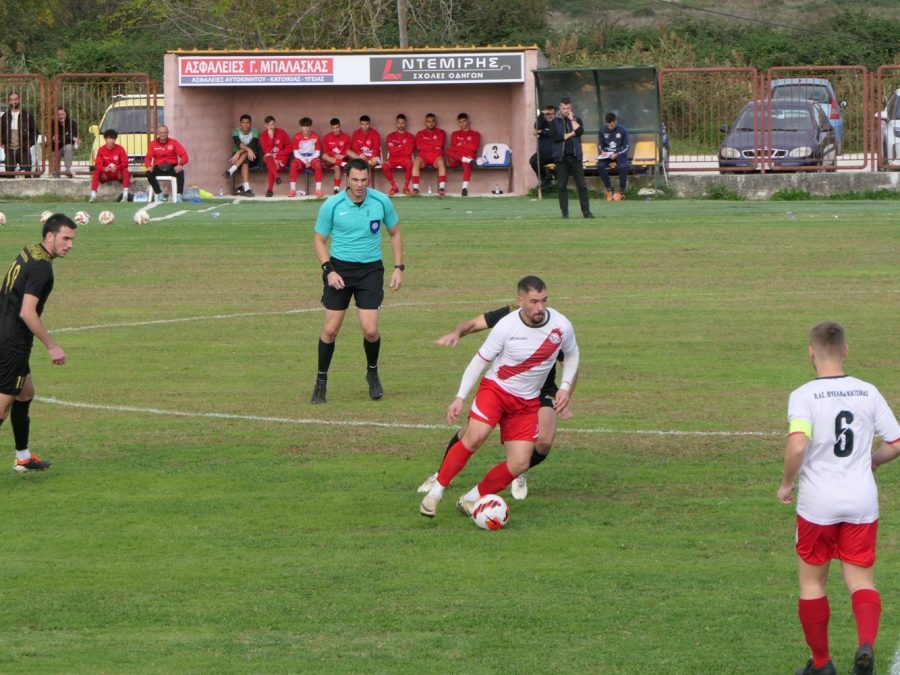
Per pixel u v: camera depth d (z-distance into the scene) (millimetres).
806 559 16547
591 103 87750
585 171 88375
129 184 88688
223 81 89812
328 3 132750
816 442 16391
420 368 37406
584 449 28500
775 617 18953
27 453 26938
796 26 168125
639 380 35219
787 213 72875
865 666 15367
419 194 90562
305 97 93250
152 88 94938
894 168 87250
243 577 20875
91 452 28562
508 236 64438
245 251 61281
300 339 41906
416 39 141750
